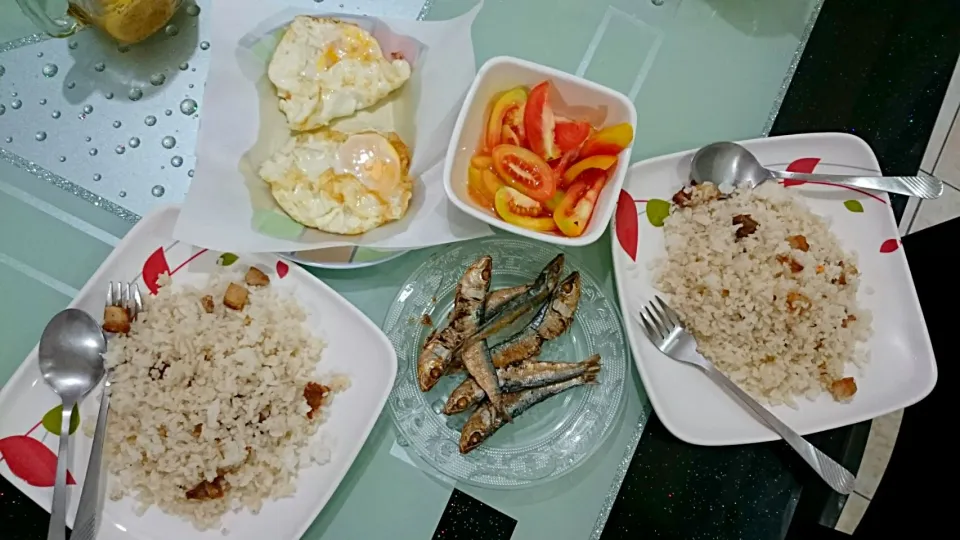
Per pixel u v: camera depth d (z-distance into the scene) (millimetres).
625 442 1222
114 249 1192
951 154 1825
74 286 1233
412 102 1306
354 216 1250
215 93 1240
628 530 1196
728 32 1379
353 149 1261
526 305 1220
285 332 1196
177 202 1267
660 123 1350
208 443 1141
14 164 1263
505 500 1196
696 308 1253
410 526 1181
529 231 1149
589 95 1212
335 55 1274
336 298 1200
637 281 1273
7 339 1211
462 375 1234
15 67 1293
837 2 1399
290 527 1146
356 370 1210
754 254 1252
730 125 1354
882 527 1294
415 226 1247
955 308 1371
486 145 1246
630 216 1279
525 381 1189
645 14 1377
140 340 1180
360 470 1192
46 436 1150
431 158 1276
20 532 1131
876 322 1281
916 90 1378
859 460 1287
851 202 1319
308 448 1180
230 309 1201
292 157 1261
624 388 1229
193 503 1134
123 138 1283
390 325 1234
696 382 1232
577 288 1216
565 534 1189
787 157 1314
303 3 1329
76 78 1296
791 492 1227
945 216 1820
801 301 1224
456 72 1267
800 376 1235
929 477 1277
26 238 1244
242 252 1188
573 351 1258
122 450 1149
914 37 1392
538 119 1197
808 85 1369
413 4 1349
